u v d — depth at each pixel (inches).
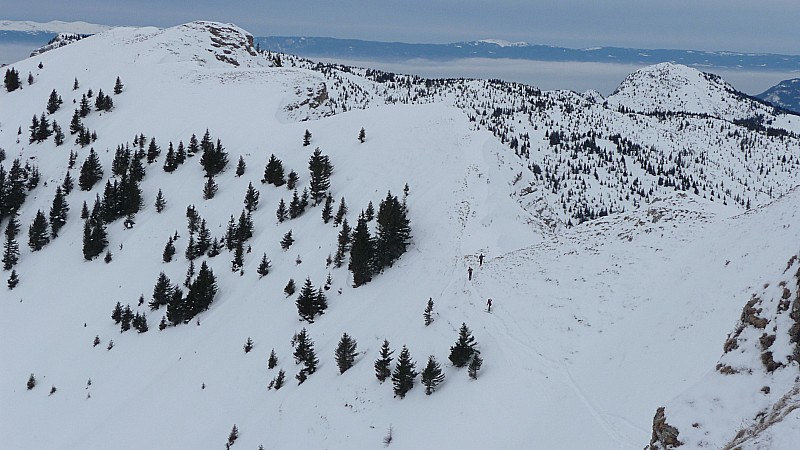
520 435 1242.6
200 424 2026.3
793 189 1524.4
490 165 3085.6
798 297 741.9
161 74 5565.9
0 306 3228.3
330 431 1674.5
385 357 1761.8
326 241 2881.4
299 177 3540.8
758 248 1363.2
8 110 5349.4
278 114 4670.3
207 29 6973.4
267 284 2755.9
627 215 2153.1
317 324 2300.7
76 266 3425.2
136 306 2955.2
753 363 728.3
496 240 2417.6
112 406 2329.0
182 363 2436.0
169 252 3223.4
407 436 1496.1
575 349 1494.8
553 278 1866.4
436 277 2288.4
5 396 2534.5
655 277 1627.7
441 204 2810.0
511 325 1717.5
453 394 1553.9
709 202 2065.7
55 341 2832.2
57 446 2177.7
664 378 1182.9
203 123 4559.5
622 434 1084.5
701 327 1261.1
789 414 523.2
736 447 543.2
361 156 3521.2
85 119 4918.8
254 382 2133.4
